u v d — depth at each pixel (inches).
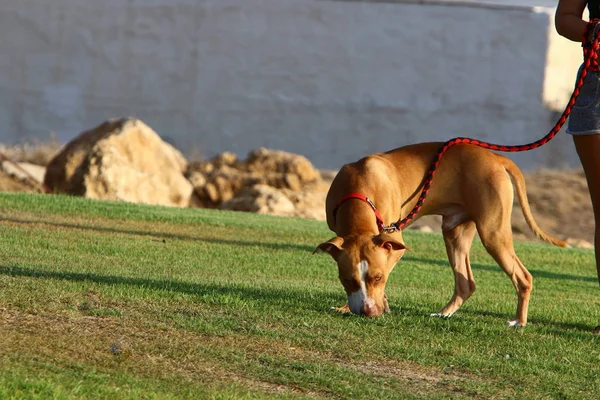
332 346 299.7
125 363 260.5
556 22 370.9
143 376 251.4
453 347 313.6
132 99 1302.9
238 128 1307.8
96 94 1300.4
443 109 1311.5
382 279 326.3
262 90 1309.1
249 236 621.3
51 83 1298.0
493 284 500.4
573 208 1105.4
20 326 283.9
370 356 294.5
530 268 593.9
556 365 299.7
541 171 1230.9
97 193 864.3
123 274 407.5
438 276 512.1
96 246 500.4
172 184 939.3
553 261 635.5
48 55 1295.5
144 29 1300.4
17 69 1296.8
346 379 267.3
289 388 256.8
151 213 681.0
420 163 371.2
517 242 749.3
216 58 1302.9
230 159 1063.0
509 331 345.1
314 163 1314.0
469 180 362.0
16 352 256.5
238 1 1296.8
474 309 397.4
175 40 1300.4
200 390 243.1
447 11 1302.9
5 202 663.1
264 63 1305.4
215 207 987.3
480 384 274.2
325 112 1311.5
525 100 1312.7
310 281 452.1
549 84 1323.8
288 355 286.8
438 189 367.6
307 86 1310.3
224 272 456.8
